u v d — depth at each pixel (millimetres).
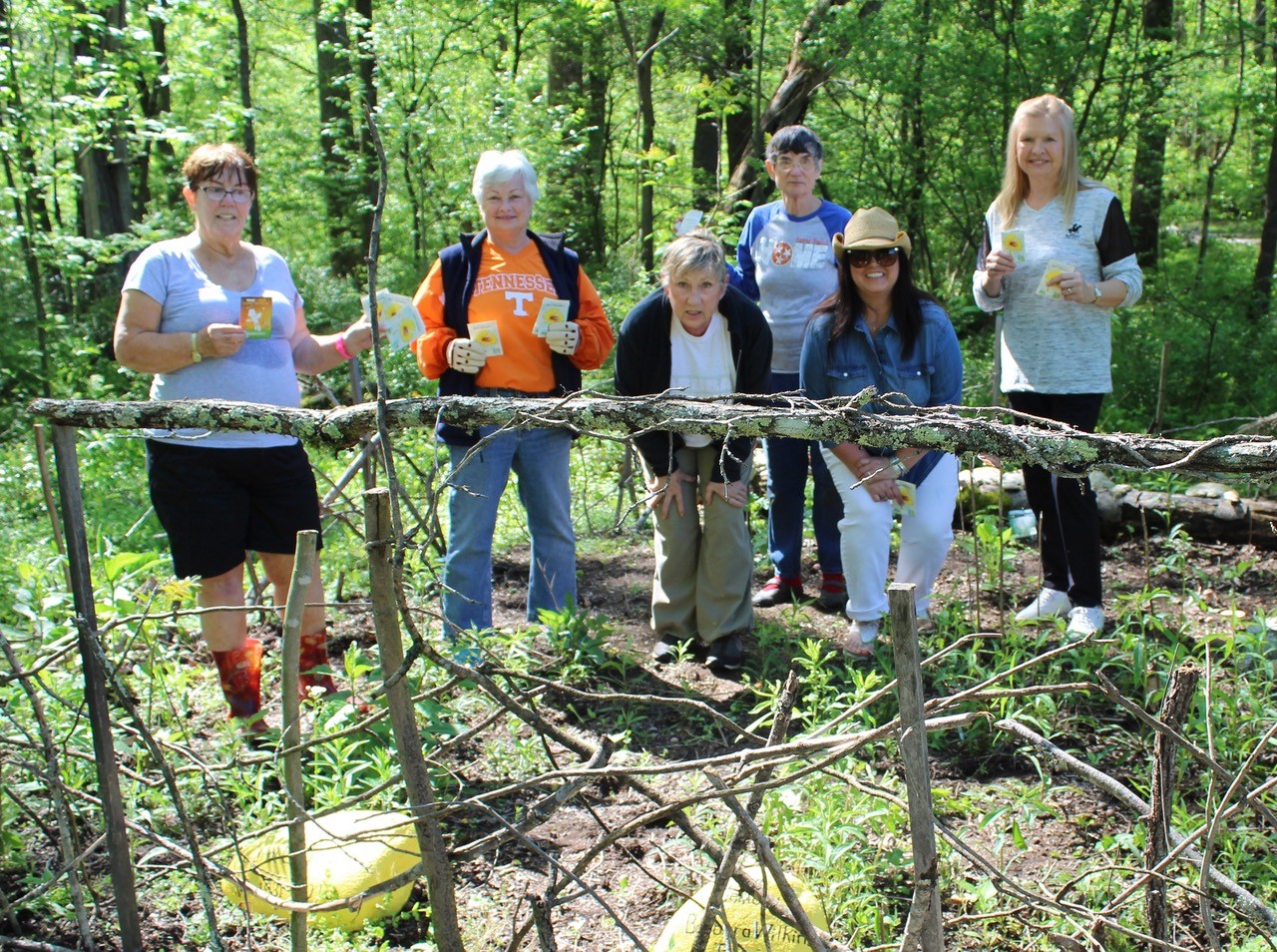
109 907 3123
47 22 9273
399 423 2457
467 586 4652
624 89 17359
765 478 7125
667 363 4562
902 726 1989
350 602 5613
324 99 16703
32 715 3768
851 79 11062
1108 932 2842
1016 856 3291
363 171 14867
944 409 2225
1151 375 10289
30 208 10227
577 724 4238
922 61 10648
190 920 3076
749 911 2707
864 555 4668
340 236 16266
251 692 3959
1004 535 4988
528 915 3072
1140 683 4020
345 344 4242
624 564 6391
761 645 4840
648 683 4617
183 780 3600
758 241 5609
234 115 10508
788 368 5566
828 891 2996
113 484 7805
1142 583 5855
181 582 3412
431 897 2420
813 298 5465
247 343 3918
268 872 3094
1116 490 6645
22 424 9781
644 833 3455
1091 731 4035
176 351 3768
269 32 20156
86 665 2680
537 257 4730
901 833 3322
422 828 2369
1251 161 16516
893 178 12000
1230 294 12117
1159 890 2408
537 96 16359
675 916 2789
